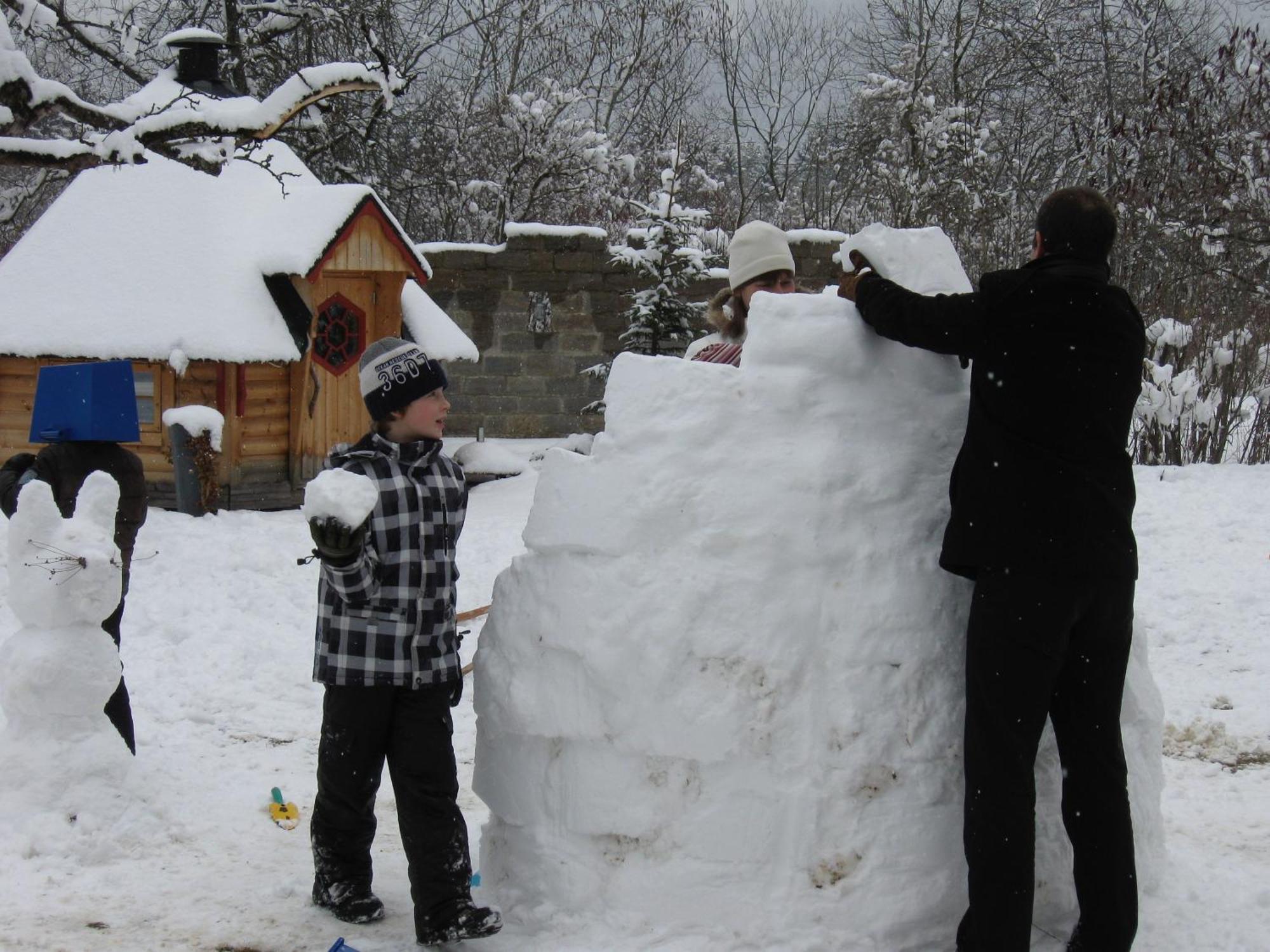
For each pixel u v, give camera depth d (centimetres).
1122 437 342
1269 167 1534
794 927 344
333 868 387
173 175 1316
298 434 1301
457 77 2756
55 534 461
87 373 504
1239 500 1098
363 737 372
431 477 376
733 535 357
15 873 414
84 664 460
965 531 338
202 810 488
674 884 349
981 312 334
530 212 2478
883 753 350
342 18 1933
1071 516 327
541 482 379
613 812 354
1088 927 345
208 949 363
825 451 361
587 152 2438
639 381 375
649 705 351
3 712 584
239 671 707
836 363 366
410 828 362
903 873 347
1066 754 349
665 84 3128
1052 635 328
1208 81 1571
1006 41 2631
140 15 1903
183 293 1223
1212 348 1410
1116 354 335
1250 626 788
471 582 946
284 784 531
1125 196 1587
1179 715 636
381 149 2220
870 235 380
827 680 352
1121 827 343
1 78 617
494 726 380
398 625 366
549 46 2945
